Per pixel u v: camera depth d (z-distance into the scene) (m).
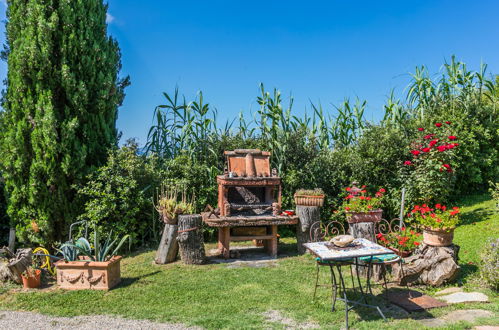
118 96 9.44
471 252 6.57
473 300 4.76
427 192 8.59
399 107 10.57
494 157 10.77
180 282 5.86
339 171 9.79
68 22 8.10
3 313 4.70
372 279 5.77
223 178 7.36
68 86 7.98
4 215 8.89
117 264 5.88
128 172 8.38
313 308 4.73
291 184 9.45
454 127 10.39
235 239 7.42
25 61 7.79
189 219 6.93
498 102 11.41
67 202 8.05
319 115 10.80
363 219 6.39
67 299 5.15
